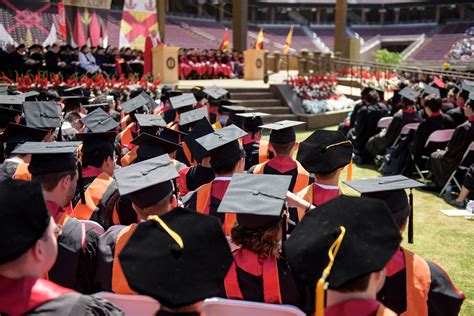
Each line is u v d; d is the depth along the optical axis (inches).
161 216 76.7
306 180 184.9
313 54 946.7
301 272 72.7
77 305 71.9
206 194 155.9
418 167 336.8
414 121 363.6
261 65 871.7
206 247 72.1
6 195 71.1
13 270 69.9
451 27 2156.7
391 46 2274.9
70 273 106.1
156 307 101.7
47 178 118.0
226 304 98.3
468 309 165.6
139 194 115.4
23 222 69.4
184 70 875.4
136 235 74.0
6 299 69.4
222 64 935.7
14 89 442.9
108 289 107.2
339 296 69.7
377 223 73.8
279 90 673.0
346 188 331.0
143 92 384.5
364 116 408.5
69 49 660.1
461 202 282.8
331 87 719.1
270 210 104.9
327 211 78.0
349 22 2338.8
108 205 147.0
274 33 2278.5
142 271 69.1
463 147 286.2
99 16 936.3
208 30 2084.2
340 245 71.2
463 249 219.5
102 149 161.3
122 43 926.4
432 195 309.4
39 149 127.7
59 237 107.6
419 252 217.0
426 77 723.4
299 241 75.7
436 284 105.9
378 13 2341.3
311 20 2359.7
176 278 68.2
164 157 136.3
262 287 103.2
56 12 944.3
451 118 334.0
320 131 154.1
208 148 155.6
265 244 102.9
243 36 1057.5
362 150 416.5
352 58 1175.0
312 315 103.8
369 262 68.4
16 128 205.5
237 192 117.0
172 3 2139.5
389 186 127.6
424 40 2129.7
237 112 298.5
